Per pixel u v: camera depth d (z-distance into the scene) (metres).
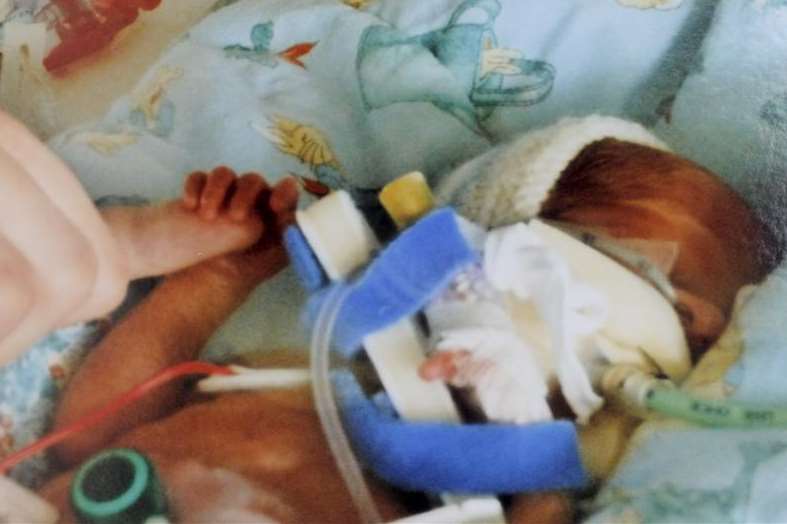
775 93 0.87
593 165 0.81
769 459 0.59
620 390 0.70
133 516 0.55
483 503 0.61
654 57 0.98
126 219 0.79
